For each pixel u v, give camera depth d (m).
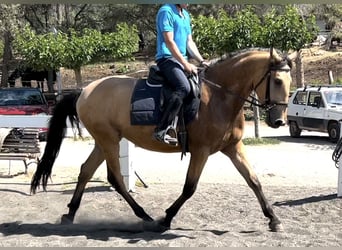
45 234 6.80
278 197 8.84
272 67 6.38
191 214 7.73
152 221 7.05
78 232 6.91
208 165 12.79
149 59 40.03
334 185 10.12
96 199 8.90
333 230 6.76
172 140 6.52
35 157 11.40
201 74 6.70
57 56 22.30
